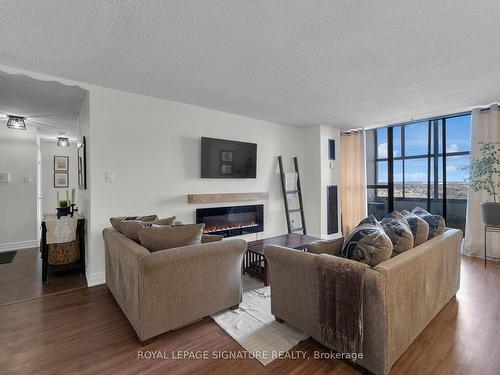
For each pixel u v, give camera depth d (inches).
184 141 144.3
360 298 59.4
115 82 113.7
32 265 143.7
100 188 118.6
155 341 74.9
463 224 166.4
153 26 72.8
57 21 70.0
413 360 66.3
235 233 165.8
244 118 171.0
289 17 69.1
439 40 80.4
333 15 68.3
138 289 71.7
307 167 205.9
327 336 67.1
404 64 96.7
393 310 60.4
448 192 171.0
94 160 117.0
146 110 131.1
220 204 159.9
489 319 85.7
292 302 77.3
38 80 106.2
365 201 202.1
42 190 233.8
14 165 176.7
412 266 67.7
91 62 94.4
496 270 131.5
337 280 63.7
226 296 89.4
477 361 65.9
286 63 95.5
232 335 77.6
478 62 94.9
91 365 65.4
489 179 145.3
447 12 67.2
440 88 120.7
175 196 141.3
